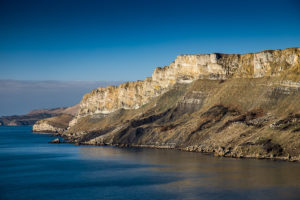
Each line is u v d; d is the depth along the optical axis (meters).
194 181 119.88
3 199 108.62
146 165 155.12
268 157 156.62
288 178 117.75
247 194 102.31
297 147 153.88
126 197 105.44
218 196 101.75
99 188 117.50
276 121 178.38
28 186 124.00
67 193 112.88
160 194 106.44
